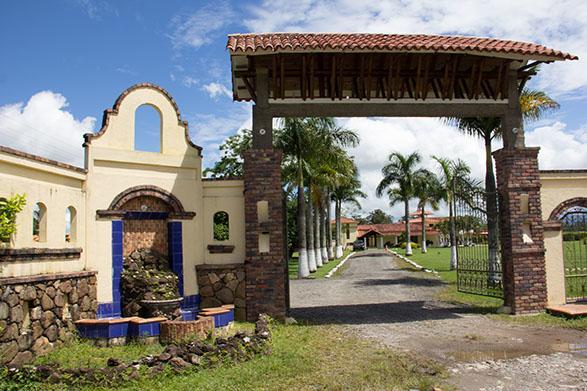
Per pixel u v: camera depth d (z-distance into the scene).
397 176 46.28
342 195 53.97
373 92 14.64
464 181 16.06
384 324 12.68
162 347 9.66
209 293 13.09
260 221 12.70
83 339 10.12
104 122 11.91
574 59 12.87
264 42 12.52
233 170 40.22
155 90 12.83
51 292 9.56
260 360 8.69
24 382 7.09
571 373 7.88
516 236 13.22
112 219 11.80
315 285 24.97
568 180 13.88
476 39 14.08
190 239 13.02
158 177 12.67
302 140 30.42
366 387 7.28
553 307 13.15
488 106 13.67
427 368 8.33
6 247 8.44
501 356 9.10
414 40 13.30
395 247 79.50
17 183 8.88
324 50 12.09
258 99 12.98
